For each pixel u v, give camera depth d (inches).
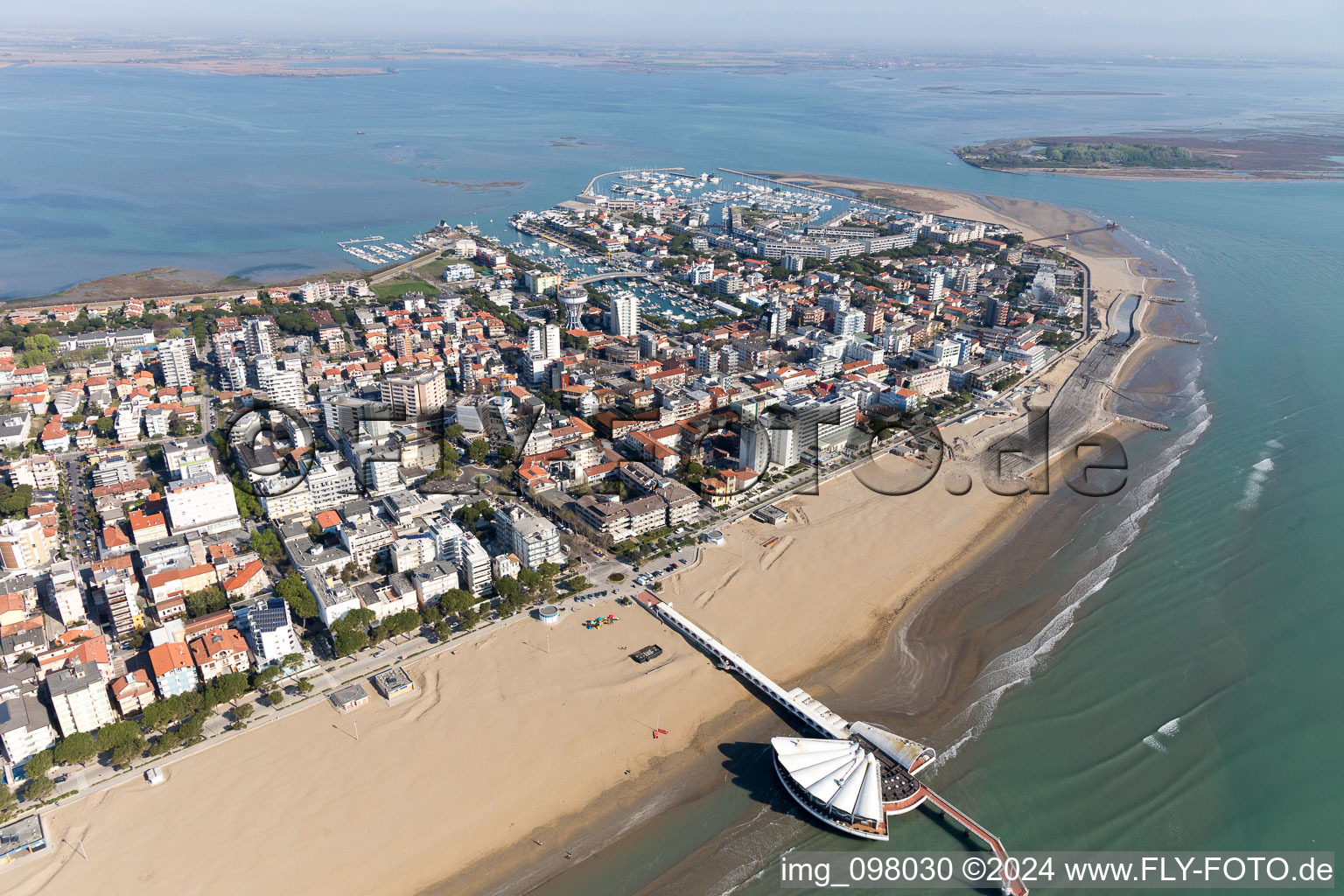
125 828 7618.1
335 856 7450.8
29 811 7765.8
